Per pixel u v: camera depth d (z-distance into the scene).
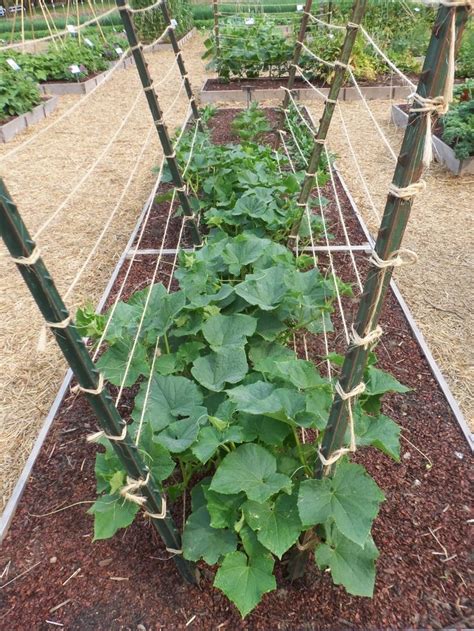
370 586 1.50
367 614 1.71
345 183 4.93
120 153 5.86
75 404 2.62
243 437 1.72
